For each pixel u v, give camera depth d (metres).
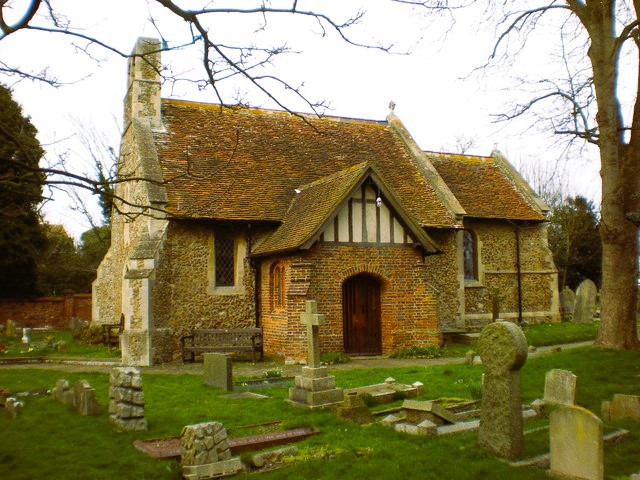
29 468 6.60
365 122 24.50
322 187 17.72
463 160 25.84
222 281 17.81
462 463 6.30
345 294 16.55
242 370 14.33
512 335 6.54
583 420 5.70
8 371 14.43
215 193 17.91
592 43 13.68
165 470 6.42
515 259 23.58
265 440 7.39
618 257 13.70
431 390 10.64
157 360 15.97
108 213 23.88
